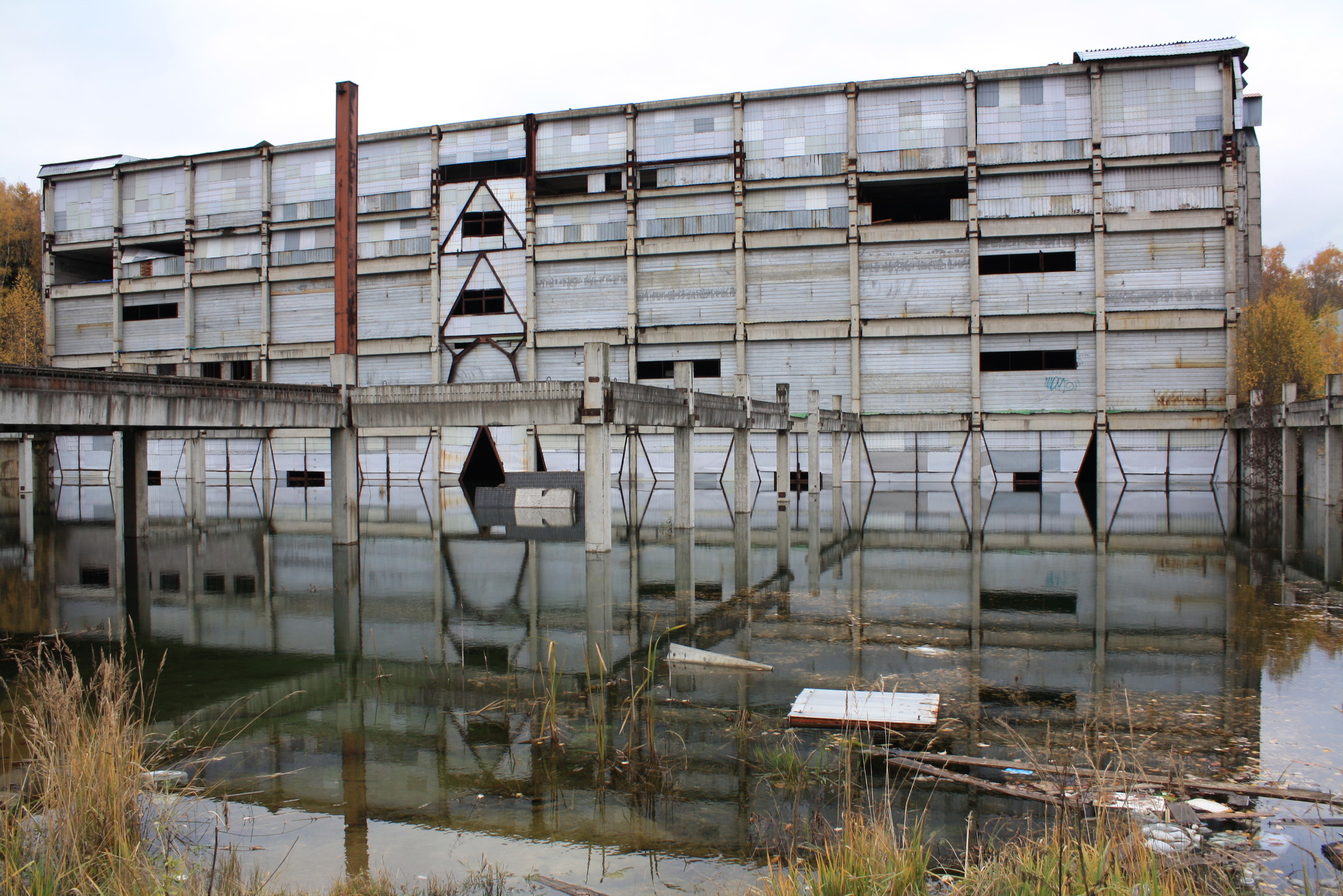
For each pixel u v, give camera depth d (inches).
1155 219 1932.8
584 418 956.0
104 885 254.5
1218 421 1914.4
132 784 299.4
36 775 321.1
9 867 249.0
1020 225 1982.0
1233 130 1891.0
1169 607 688.4
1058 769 333.7
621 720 428.8
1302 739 387.9
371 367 2356.1
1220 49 1881.2
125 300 2527.1
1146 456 1953.7
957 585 792.3
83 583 866.8
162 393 845.2
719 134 2130.9
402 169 2300.7
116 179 2493.8
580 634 621.6
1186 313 1919.3
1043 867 244.1
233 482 2458.2
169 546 1140.5
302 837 310.3
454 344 2277.3
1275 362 2068.2
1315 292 4175.7
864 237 2068.2
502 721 433.4
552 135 2220.7
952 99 2011.6
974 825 305.0
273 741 409.4
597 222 2204.7
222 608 740.7
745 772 360.5
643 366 2215.8
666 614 680.4
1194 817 300.2
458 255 2272.4
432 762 379.9
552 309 2237.9
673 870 282.5
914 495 1833.2
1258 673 497.4
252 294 2422.5
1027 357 2018.9
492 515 1585.9
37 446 2046.0
